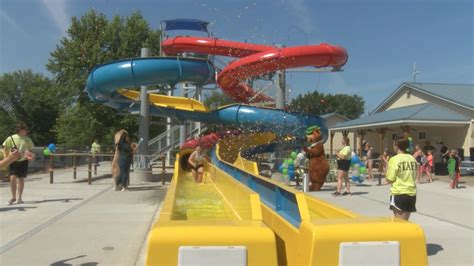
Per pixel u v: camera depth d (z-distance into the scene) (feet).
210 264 10.25
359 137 137.28
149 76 62.18
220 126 73.41
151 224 31.60
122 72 61.93
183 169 50.70
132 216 34.78
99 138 157.58
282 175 60.59
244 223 11.15
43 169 84.99
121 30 155.12
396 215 25.77
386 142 128.47
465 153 97.86
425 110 104.22
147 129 70.49
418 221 34.01
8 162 32.50
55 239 27.07
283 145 73.61
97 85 63.72
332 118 183.01
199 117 72.43
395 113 111.96
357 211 38.73
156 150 93.61
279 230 15.30
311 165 53.78
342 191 53.42
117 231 29.27
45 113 272.72
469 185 62.90
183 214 25.25
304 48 63.82
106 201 42.98
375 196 49.14
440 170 83.56
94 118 156.35
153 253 10.25
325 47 63.72
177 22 79.36
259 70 65.72
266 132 73.41
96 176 72.69
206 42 75.20
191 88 87.15
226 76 69.46
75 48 151.33
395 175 25.52
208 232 10.44
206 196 33.45
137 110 78.13
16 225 31.14
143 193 49.44
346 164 50.42
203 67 64.23
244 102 81.46
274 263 10.35
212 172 44.57
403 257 10.60
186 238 10.35
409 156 25.63
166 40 77.51
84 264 22.07
